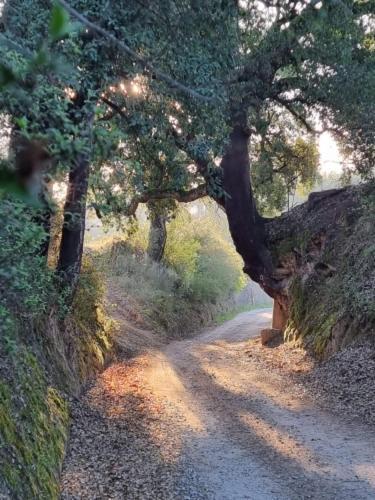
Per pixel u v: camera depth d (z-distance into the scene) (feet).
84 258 40.45
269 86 37.17
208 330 80.59
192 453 20.98
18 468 13.39
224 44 21.18
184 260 85.46
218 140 24.49
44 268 21.47
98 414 25.93
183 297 84.64
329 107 38.24
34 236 10.73
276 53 31.50
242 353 50.11
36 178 2.90
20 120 5.64
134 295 68.08
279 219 53.78
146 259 78.64
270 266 52.24
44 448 16.81
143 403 29.35
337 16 25.00
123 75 19.13
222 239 108.88
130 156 26.71
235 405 29.22
